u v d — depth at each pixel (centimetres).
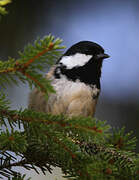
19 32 190
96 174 177
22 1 190
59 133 177
